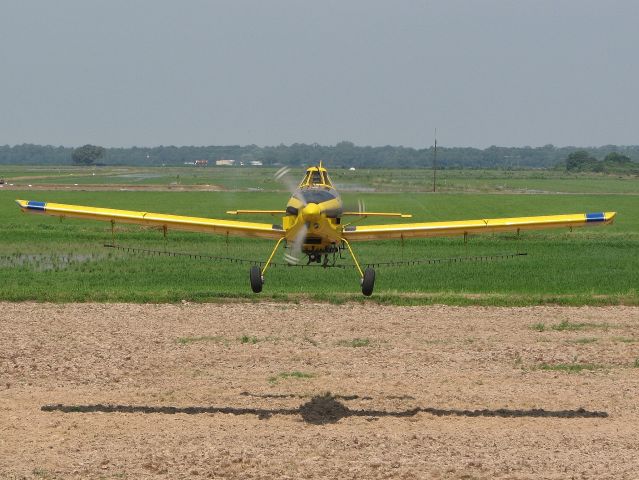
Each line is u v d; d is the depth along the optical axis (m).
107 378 42.16
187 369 44.22
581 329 55.50
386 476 28.98
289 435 33.50
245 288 71.44
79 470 29.45
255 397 39.03
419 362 46.06
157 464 30.00
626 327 56.22
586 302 65.25
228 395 39.38
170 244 105.00
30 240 107.56
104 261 90.12
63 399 38.34
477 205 198.12
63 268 84.19
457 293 70.00
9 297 64.38
